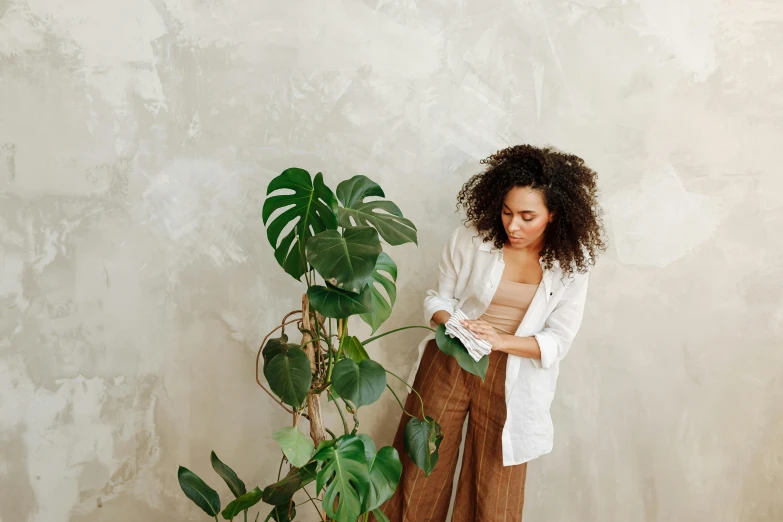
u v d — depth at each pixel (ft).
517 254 5.99
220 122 6.75
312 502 6.75
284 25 6.63
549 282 5.86
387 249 7.04
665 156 6.71
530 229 5.55
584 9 6.52
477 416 6.27
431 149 6.82
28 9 6.41
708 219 6.79
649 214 6.81
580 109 6.68
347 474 4.99
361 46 6.67
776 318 6.91
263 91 6.72
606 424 7.18
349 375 4.96
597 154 6.75
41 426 7.00
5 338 6.84
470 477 6.56
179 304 7.00
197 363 7.11
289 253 5.58
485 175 5.89
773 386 7.01
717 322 6.94
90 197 6.75
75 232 6.79
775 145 6.65
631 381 7.08
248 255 6.96
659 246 6.86
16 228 6.72
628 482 7.24
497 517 6.20
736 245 6.82
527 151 5.62
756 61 6.54
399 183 6.90
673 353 7.01
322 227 5.55
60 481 7.10
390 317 7.15
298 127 6.79
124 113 6.66
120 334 6.98
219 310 7.04
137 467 7.20
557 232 5.65
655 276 6.91
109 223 6.80
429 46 6.66
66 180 6.70
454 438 6.45
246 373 7.15
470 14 6.60
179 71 6.65
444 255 6.35
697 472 7.16
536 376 6.07
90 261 6.84
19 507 7.09
